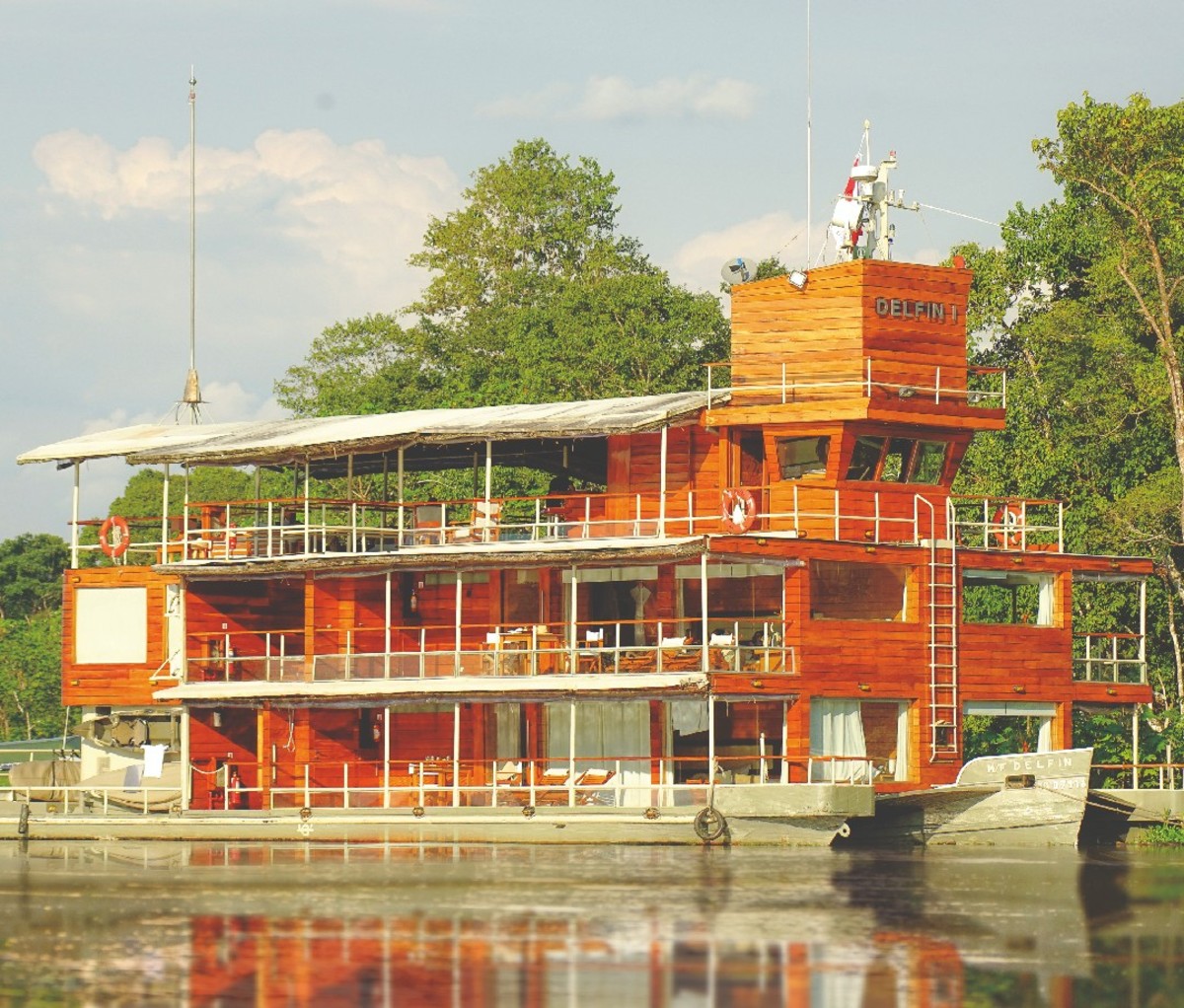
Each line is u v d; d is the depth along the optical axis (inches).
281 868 5816.9
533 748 6860.2
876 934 4483.3
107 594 7564.0
